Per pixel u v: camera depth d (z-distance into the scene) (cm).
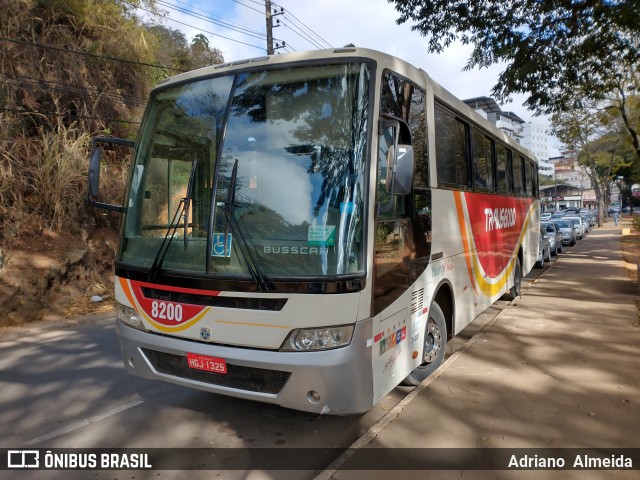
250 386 362
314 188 357
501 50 1037
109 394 521
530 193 1209
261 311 346
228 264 358
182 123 419
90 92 1403
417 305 453
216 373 373
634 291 1022
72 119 1357
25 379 578
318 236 346
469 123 651
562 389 486
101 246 1234
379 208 364
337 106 370
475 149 680
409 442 380
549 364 561
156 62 1745
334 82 376
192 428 431
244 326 352
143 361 409
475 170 675
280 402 350
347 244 344
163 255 387
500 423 412
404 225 424
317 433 416
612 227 4544
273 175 367
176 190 412
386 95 394
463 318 620
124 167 1402
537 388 489
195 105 415
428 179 498
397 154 351
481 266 698
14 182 1098
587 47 1034
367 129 361
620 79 1534
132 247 425
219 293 358
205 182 395
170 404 488
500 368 550
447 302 573
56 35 1348
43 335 815
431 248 495
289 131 374
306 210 353
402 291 414
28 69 1262
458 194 594
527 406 446
